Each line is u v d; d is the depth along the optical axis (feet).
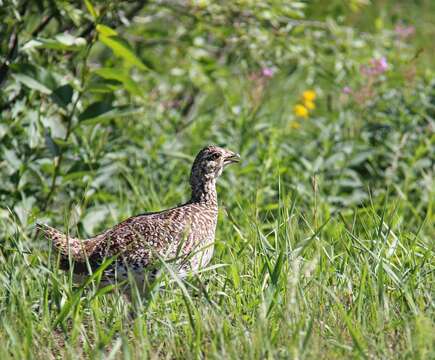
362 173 53.01
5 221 41.96
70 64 47.57
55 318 31.22
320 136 54.19
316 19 61.41
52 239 33.30
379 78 56.44
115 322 29.96
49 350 28.12
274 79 67.67
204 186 36.65
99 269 29.58
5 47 44.34
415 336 27.81
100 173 45.55
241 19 53.01
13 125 44.65
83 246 33.14
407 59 60.44
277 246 32.58
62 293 31.96
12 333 27.43
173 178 49.62
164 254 33.50
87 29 46.16
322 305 30.55
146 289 33.30
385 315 29.50
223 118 58.39
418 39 78.38
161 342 28.99
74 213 42.14
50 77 41.81
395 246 33.50
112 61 51.52
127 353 25.85
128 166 50.19
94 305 30.58
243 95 59.36
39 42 40.70
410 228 45.83
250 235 36.94
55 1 45.03
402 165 51.13
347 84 59.26
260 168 49.19
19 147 44.45
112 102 48.44
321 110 62.44
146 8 55.62
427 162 50.98
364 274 30.58
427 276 32.65
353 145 51.62
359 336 28.04
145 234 33.63
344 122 55.36
